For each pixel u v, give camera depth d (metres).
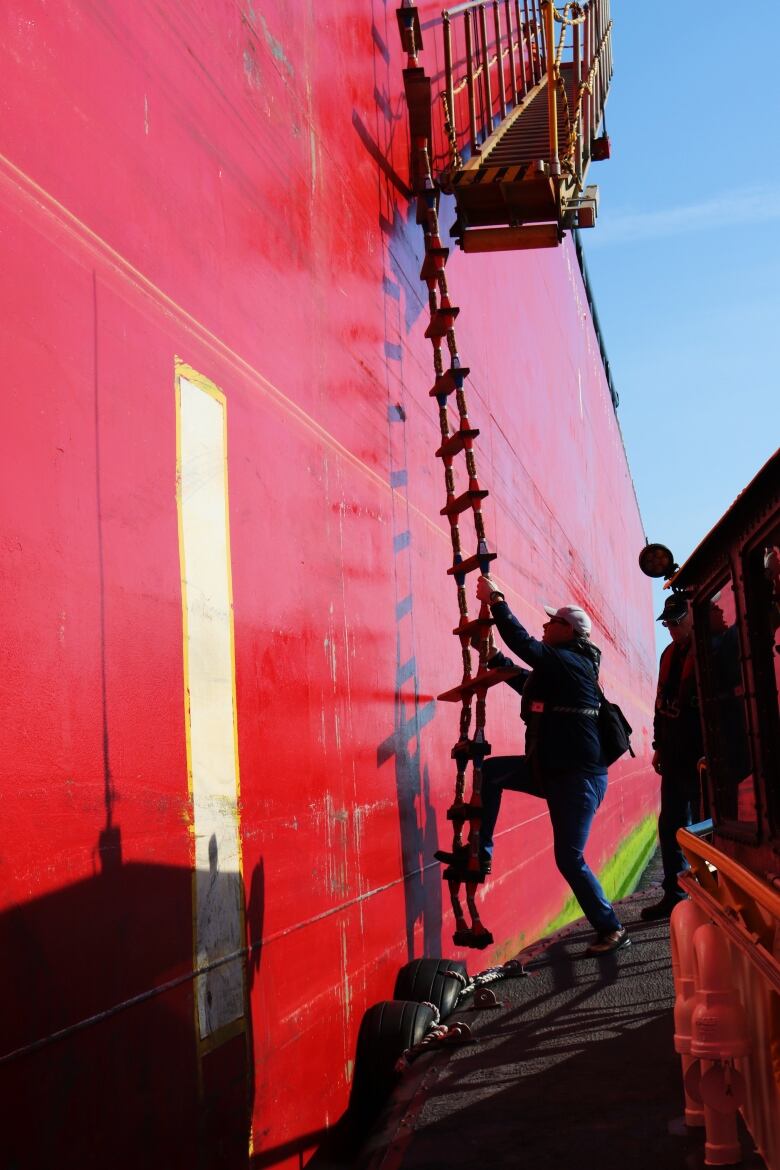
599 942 5.97
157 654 3.45
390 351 6.80
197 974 3.53
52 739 2.86
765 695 2.57
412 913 6.13
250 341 4.48
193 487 3.81
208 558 3.89
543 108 11.53
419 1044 4.68
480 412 10.13
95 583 3.12
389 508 6.44
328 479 5.35
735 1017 2.74
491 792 6.22
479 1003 5.15
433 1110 3.78
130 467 3.37
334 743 5.11
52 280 3.04
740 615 2.69
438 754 7.07
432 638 7.20
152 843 3.32
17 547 2.77
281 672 4.52
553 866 10.53
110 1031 3.00
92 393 3.19
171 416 3.68
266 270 4.75
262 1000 4.03
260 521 4.42
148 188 3.67
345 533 5.56
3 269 2.82
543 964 5.95
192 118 4.09
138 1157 3.08
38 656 2.82
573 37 8.86
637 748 23.42
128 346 3.43
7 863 2.64
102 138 3.39
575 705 5.93
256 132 4.77
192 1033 3.46
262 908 4.11
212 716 3.81
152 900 3.29
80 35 3.32
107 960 3.02
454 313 6.97
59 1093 2.75
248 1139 3.80
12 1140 2.55
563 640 6.06
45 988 2.73
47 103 3.11
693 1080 2.81
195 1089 3.45
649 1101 3.61
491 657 6.32
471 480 6.51
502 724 9.31
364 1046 4.87
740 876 2.57
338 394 5.65
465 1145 3.40
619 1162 3.10
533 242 8.16
